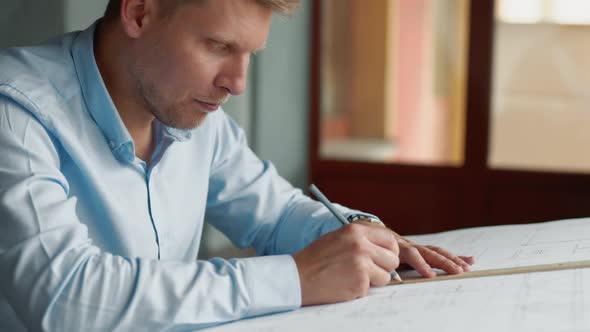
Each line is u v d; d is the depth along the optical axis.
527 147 2.89
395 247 1.08
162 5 1.06
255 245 1.42
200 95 1.07
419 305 0.95
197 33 1.04
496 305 0.92
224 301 0.95
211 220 1.45
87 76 1.13
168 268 0.95
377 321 0.90
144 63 1.09
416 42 2.96
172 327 0.92
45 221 0.94
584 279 1.00
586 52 2.78
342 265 1.01
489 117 2.91
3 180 0.98
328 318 0.93
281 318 0.96
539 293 0.95
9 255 0.93
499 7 2.85
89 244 0.96
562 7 2.78
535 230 1.36
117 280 0.92
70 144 1.10
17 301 0.92
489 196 2.96
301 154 3.08
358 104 3.05
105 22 1.17
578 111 2.82
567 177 2.85
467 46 2.90
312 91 3.05
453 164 2.98
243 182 1.41
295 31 3.00
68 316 0.90
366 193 3.09
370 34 3.00
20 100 1.04
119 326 0.90
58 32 1.91
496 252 1.21
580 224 1.37
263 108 3.00
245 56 1.06
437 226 3.03
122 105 1.17
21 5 1.81
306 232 1.34
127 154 1.17
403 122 3.02
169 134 1.21
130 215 1.18
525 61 2.85
